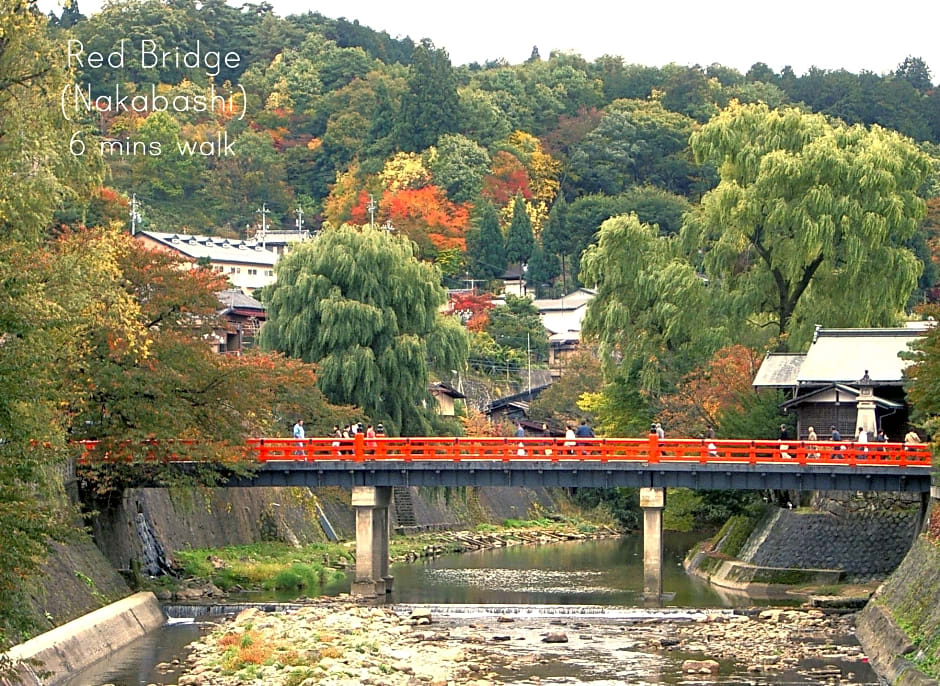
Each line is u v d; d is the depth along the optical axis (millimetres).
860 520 61625
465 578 68875
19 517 28688
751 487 57000
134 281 54406
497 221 157125
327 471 58969
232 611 54250
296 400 65312
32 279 29859
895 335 67750
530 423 109188
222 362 56125
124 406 53062
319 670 40562
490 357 128750
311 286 74625
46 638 41562
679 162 180375
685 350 75500
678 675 41562
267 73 195000
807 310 73062
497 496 104562
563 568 74562
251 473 57344
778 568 62219
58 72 39500
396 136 170125
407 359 74812
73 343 37375
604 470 58062
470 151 165250
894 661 40406
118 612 48031
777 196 73125
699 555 74062
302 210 168625
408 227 148000
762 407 67562
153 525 62562
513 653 45531
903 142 76750
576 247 158500
